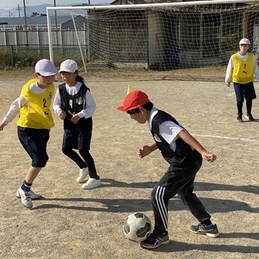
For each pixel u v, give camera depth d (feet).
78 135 16.79
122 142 24.54
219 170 19.11
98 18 68.28
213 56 68.39
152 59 68.69
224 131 26.63
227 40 67.10
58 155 21.99
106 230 13.61
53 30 80.18
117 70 67.21
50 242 12.91
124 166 19.99
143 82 54.24
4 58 69.56
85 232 13.50
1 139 26.30
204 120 30.12
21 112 15.16
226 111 33.17
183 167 11.65
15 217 14.73
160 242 12.30
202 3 48.73
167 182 11.82
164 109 34.96
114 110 35.14
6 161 21.44
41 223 14.21
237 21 65.87
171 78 57.36
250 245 12.46
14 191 17.19
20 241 13.01
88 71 65.98
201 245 12.51
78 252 12.27
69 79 16.07
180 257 11.87
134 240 12.35
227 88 46.37
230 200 15.83
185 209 15.06
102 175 18.79
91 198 16.25
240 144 23.47
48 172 19.31
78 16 74.18
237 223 13.92
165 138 11.38
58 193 16.79
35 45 77.66
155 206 11.96
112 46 69.10
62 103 16.53
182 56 69.41
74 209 15.28
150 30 67.36
